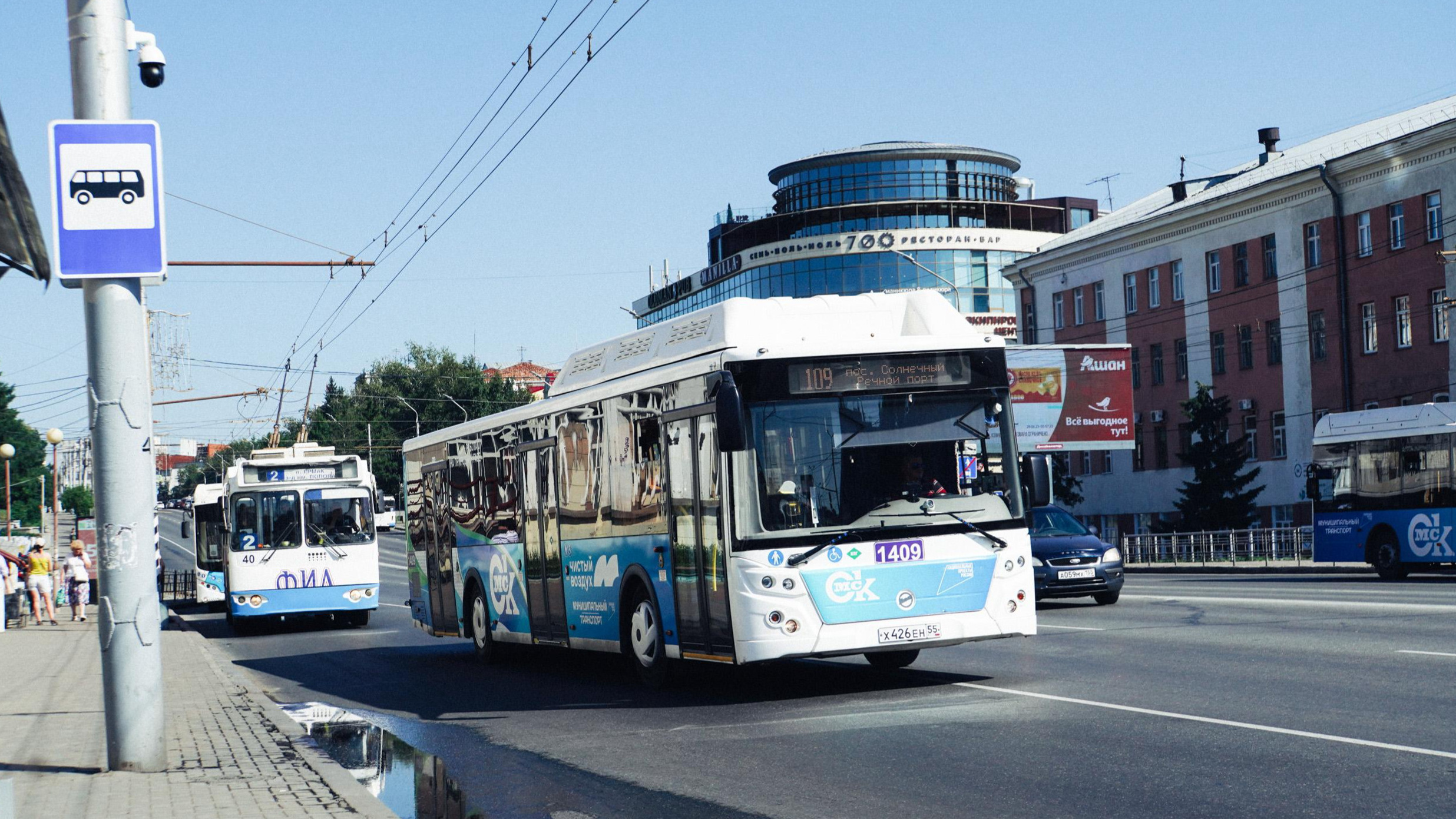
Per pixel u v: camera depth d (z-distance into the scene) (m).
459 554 19.62
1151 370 63.19
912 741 9.63
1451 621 16.44
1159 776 7.95
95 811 7.84
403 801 8.61
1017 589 12.17
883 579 11.82
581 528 15.23
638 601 14.02
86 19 9.00
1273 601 21.38
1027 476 12.37
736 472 11.79
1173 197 66.25
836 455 11.95
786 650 11.60
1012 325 84.00
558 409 15.86
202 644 23.92
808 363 12.00
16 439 120.62
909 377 12.20
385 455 123.00
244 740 11.13
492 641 18.30
